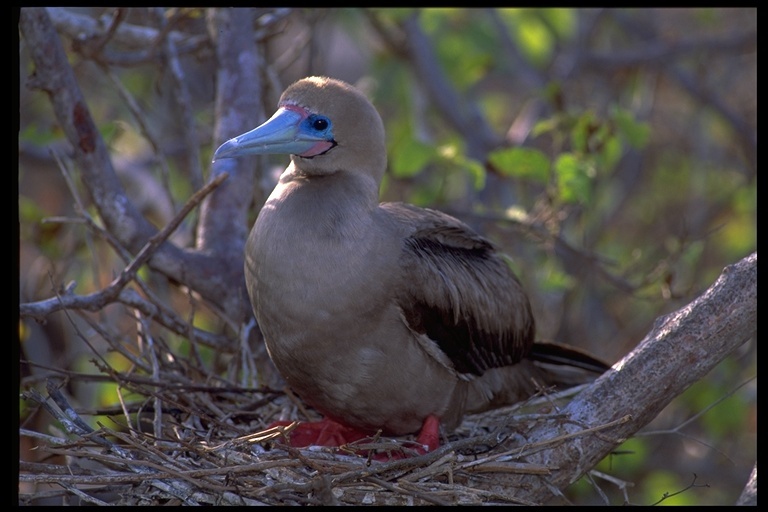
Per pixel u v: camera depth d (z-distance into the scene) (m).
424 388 10.52
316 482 8.72
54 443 9.53
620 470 14.77
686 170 20.72
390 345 10.16
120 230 11.68
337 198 10.02
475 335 10.75
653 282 14.46
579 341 17.61
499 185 17.48
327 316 9.86
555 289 14.73
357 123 10.29
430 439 10.48
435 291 10.27
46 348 14.69
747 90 20.58
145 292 11.53
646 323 17.50
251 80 12.75
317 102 10.23
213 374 11.44
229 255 12.12
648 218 20.86
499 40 18.45
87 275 15.89
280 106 10.43
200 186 12.67
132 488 9.24
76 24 12.82
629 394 9.38
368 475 9.22
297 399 11.38
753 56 20.23
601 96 19.38
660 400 9.37
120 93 13.48
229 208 12.34
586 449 9.45
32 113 17.89
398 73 17.75
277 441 9.81
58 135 13.26
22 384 11.89
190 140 12.86
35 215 14.16
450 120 17.61
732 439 17.11
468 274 10.68
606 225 19.70
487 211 16.08
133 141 17.80
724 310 9.21
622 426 9.38
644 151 20.38
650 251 17.86
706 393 15.50
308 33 16.08
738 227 18.86
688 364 9.28
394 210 10.66
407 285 10.09
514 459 9.57
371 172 10.45
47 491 9.11
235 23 12.89
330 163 10.24
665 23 21.56
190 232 13.79
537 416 9.97
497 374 11.43
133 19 15.38
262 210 10.23
